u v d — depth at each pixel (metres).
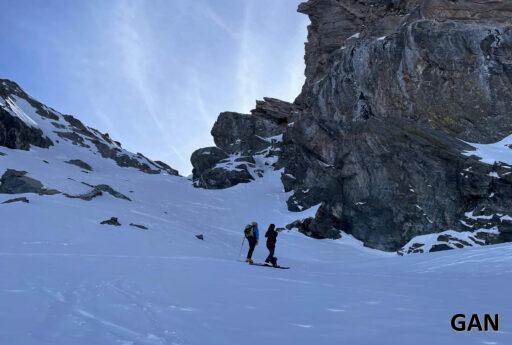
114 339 5.05
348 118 48.34
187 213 48.44
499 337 5.36
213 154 72.06
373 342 5.11
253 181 64.06
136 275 11.16
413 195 37.09
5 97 70.81
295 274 14.55
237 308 7.25
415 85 41.09
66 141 75.44
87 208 33.78
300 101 66.69
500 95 37.34
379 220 38.91
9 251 19.02
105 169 69.75
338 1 62.59
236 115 79.31
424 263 19.53
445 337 5.34
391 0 54.34
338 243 39.97
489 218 32.00
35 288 8.23
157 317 6.33
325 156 48.66
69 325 5.58
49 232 24.92
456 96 38.88
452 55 39.56
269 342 5.11
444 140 37.12
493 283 11.81
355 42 51.34
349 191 42.44
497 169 32.78
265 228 45.41
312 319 6.45
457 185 34.94
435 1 43.66
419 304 7.96
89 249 22.11
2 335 4.89
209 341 5.12
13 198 33.06
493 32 38.81
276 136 75.12
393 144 39.03
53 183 40.09
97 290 8.41
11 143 59.62
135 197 49.91
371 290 10.18
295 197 51.91
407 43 41.72
